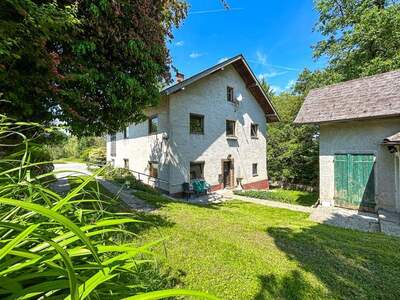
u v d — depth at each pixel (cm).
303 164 1752
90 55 521
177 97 1134
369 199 821
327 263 343
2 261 87
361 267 335
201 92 1258
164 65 669
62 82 446
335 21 1603
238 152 1488
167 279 249
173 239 394
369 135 827
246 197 1212
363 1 1447
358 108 824
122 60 572
